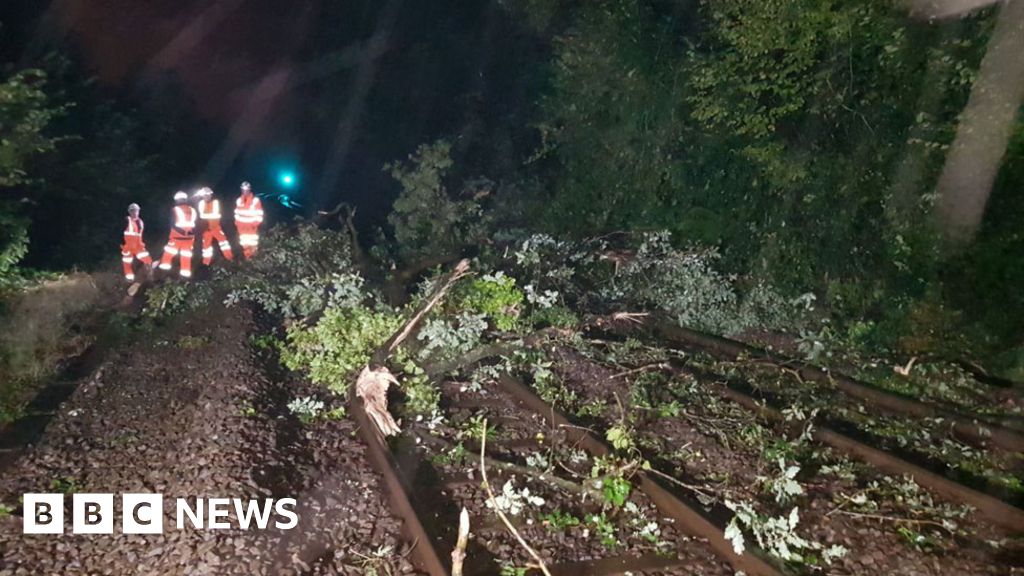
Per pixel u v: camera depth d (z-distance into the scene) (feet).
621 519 20.49
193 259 52.85
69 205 53.83
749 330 38.17
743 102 38.88
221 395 27.07
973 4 30.83
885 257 35.68
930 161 32.78
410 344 31.07
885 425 26.73
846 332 36.60
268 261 47.73
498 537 19.60
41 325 33.35
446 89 82.74
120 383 29.91
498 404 28.04
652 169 46.91
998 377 31.65
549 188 57.21
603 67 49.32
